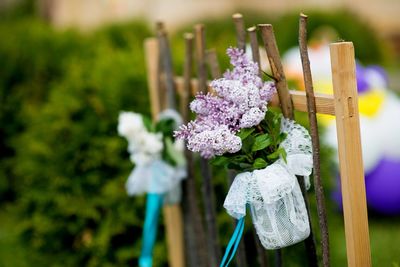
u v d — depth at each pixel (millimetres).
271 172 1671
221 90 1723
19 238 3277
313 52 4387
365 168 4082
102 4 7695
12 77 4867
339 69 1578
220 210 2887
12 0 11906
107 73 3242
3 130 4805
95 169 3105
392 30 11914
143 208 3062
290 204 1685
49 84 4793
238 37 2008
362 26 6633
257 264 2725
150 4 7766
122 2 7668
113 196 3064
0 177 4812
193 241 2617
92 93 3178
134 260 3127
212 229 2381
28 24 5254
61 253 3178
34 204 3201
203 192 2363
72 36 5059
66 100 3188
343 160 1612
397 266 2119
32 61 4887
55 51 4938
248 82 1739
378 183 4105
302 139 1721
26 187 3199
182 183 2543
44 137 3174
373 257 3221
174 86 2543
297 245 2533
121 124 2391
